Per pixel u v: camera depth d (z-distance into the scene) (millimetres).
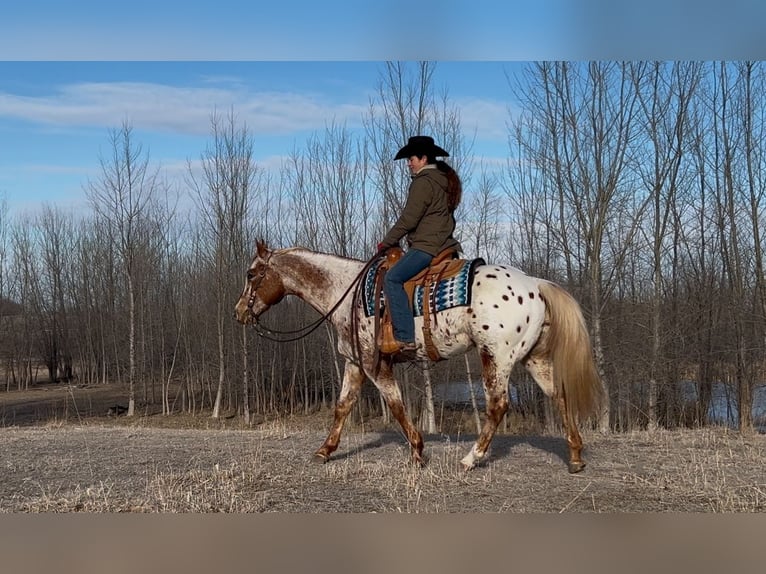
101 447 7582
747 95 15523
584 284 16281
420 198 5504
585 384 5562
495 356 5414
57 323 39344
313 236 22891
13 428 10758
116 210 26109
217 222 25000
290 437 8398
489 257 20078
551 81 16438
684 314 16781
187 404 28016
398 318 5547
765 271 15875
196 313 27781
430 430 17125
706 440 7828
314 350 25625
